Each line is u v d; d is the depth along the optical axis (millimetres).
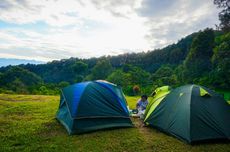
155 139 6391
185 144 6027
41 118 8867
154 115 7621
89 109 7070
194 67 45250
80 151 5441
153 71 80500
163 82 44594
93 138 6395
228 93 31219
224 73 35562
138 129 7391
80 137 6465
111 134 6773
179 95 7066
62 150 5477
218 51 35188
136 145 5906
